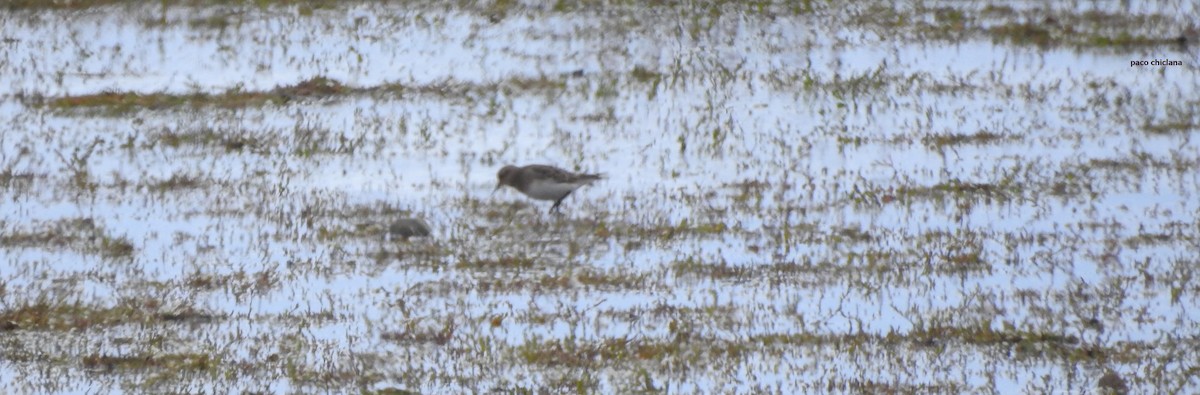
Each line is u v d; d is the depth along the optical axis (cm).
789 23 2644
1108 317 1298
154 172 1866
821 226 1614
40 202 1725
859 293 1370
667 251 1510
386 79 2348
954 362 1193
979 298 1341
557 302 1345
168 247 1539
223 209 1691
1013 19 2712
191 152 1959
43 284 1408
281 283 1407
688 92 2252
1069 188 1775
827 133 2050
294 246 1538
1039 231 1593
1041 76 2359
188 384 1144
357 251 1512
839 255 1498
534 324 1280
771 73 2345
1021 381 1150
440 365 1184
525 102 2203
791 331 1266
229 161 1914
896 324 1286
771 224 1619
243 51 2516
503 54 2480
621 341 1223
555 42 2541
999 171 1855
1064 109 2172
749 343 1233
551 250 1515
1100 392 1120
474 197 1733
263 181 1816
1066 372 1166
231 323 1295
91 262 1487
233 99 2239
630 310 1316
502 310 1320
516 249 1516
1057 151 1958
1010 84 2308
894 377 1152
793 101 2208
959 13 2739
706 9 2717
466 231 1584
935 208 1686
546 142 2002
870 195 1725
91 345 1243
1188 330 1266
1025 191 1761
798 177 1839
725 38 2555
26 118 2131
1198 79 2339
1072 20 2698
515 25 2642
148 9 2762
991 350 1222
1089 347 1223
